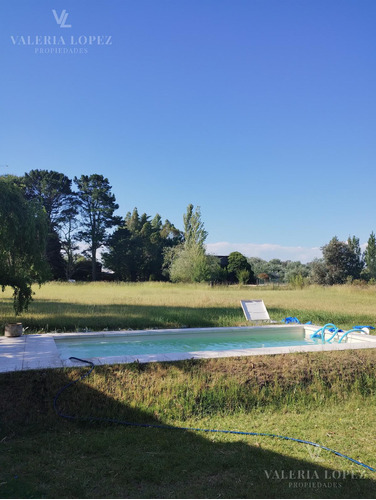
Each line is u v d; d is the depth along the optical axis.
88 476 3.55
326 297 23.39
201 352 7.06
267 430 4.80
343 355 7.31
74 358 6.28
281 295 24.97
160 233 71.12
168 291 28.23
